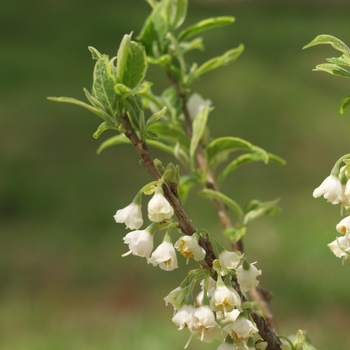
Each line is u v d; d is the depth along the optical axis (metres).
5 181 12.82
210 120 15.34
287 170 13.08
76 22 21.88
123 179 12.97
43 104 15.75
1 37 20.23
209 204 12.11
